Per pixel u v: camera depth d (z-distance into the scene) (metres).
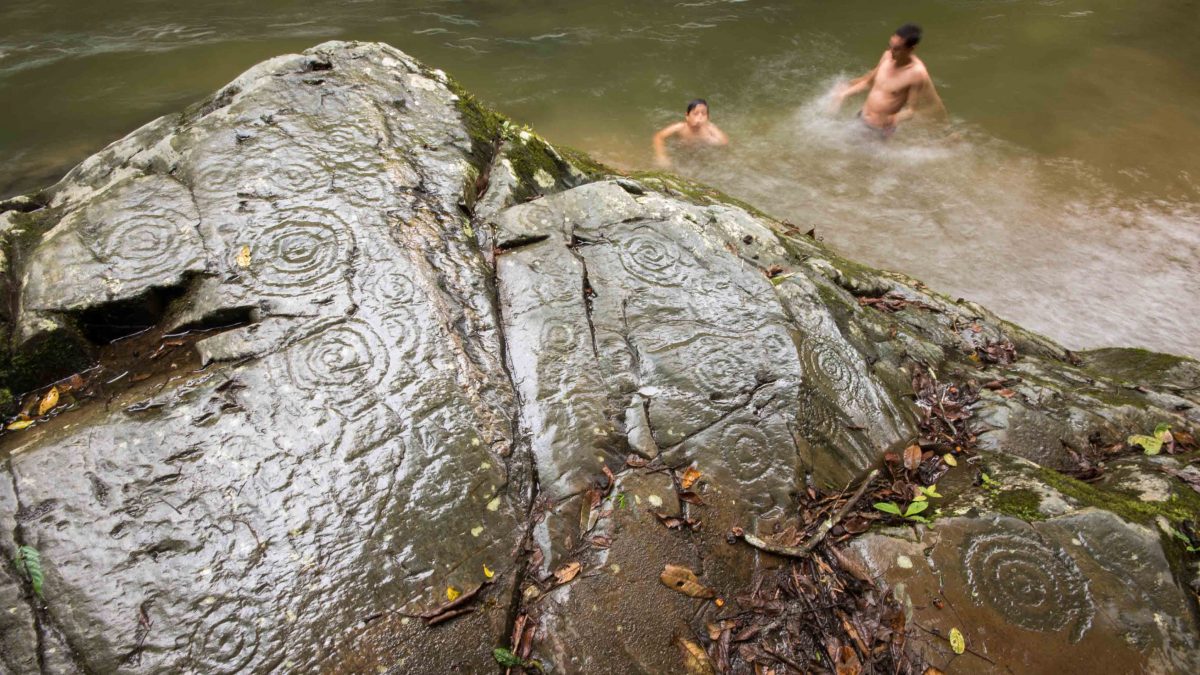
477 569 2.50
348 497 2.63
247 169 3.78
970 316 4.43
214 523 2.53
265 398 2.89
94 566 2.42
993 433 3.41
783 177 7.18
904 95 7.51
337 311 3.21
